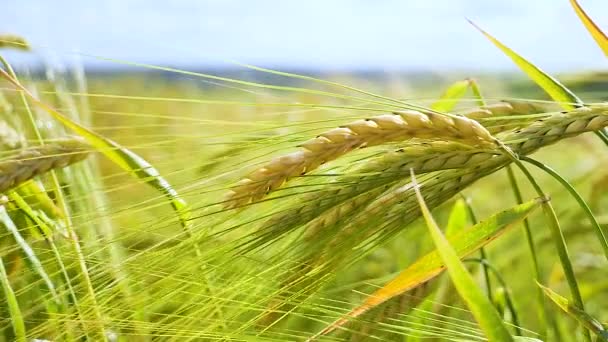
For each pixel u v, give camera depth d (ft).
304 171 1.39
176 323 1.48
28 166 1.56
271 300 1.47
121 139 1.58
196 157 1.43
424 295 1.60
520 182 2.46
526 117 1.45
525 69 1.58
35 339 1.56
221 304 1.47
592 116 1.45
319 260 1.46
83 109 1.83
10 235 1.66
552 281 2.12
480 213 2.41
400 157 1.44
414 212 1.46
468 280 1.33
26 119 1.79
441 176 1.46
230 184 1.41
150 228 1.44
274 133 1.43
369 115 1.43
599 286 2.10
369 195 1.45
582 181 2.37
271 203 1.48
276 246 1.49
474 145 1.40
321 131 1.43
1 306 1.62
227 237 1.47
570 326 1.95
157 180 1.57
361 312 1.48
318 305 1.51
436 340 1.61
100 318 1.48
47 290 1.65
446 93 1.95
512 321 1.85
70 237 1.52
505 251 2.26
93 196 1.68
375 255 2.11
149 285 1.47
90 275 1.53
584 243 2.21
